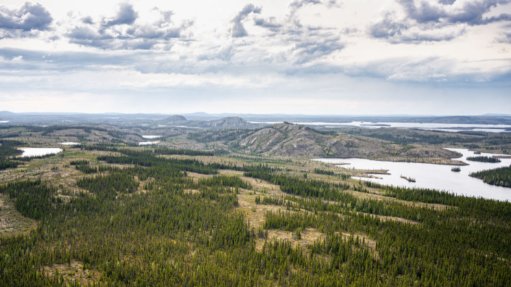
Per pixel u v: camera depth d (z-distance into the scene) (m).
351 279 107.75
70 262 116.31
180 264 114.06
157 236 145.88
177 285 101.31
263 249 127.56
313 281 102.69
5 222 162.12
